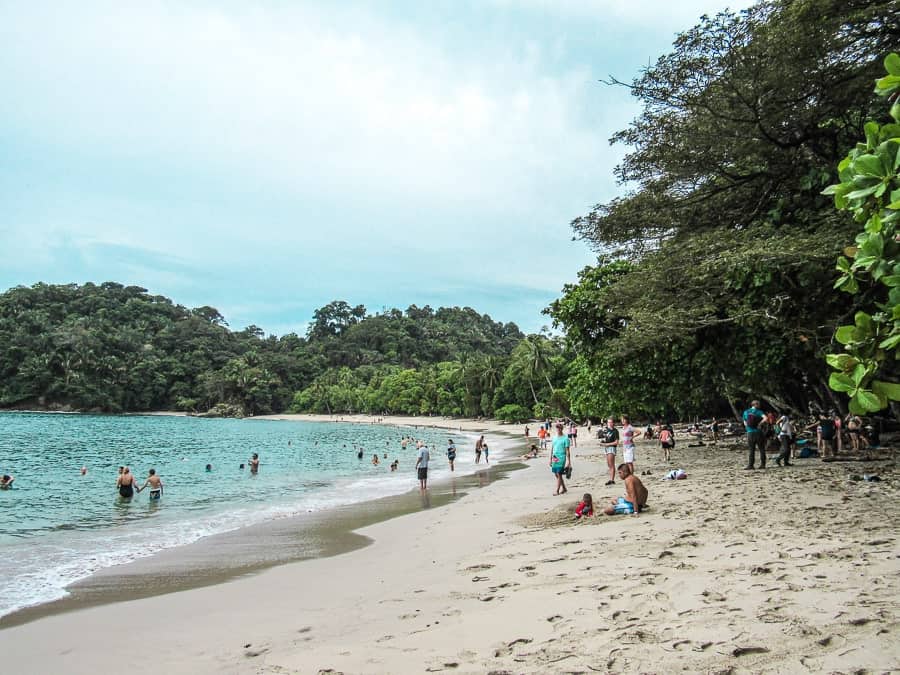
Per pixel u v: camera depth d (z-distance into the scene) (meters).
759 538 7.51
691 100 14.80
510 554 8.52
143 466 33.81
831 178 14.25
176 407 139.50
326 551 10.89
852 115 14.69
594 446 40.19
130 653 5.74
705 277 14.63
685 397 26.38
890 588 5.01
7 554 11.32
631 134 16.59
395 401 129.12
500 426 89.88
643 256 18.98
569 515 11.71
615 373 22.94
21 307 137.38
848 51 12.84
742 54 13.33
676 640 4.37
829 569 5.77
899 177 2.38
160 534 13.41
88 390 124.62
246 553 10.98
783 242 13.05
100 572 9.73
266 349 167.38
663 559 6.98
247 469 31.89
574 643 4.57
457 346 178.75
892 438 20.05
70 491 22.72
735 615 4.73
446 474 27.45
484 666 4.34
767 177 16.27
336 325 197.50
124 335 138.75
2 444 50.94
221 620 6.69
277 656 5.20
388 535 12.14
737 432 32.03
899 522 7.76
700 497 11.66
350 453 45.38
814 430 22.22
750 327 15.70
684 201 17.62
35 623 7.03
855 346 2.66
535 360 78.31
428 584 7.31
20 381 121.44
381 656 4.83
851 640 4.00
